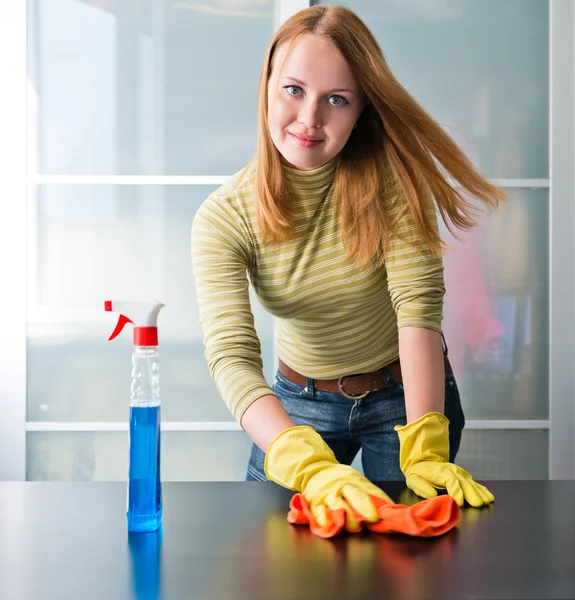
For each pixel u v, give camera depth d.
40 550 0.80
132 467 0.85
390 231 1.27
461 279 2.24
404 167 1.26
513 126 2.23
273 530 0.86
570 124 2.21
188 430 2.24
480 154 2.23
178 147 2.21
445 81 2.22
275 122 1.13
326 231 1.29
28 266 2.21
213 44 2.21
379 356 1.45
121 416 2.24
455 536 0.84
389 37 2.21
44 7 2.20
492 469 2.25
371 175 1.27
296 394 1.52
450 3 2.21
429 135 1.23
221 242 1.26
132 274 2.22
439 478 1.00
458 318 2.24
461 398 2.25
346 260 1.30
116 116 2.21
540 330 2.24
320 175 1.25
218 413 2.24
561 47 2.21
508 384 2.25
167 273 2.22
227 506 0.95
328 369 1.47
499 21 2.22
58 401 2.23
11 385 2.21
